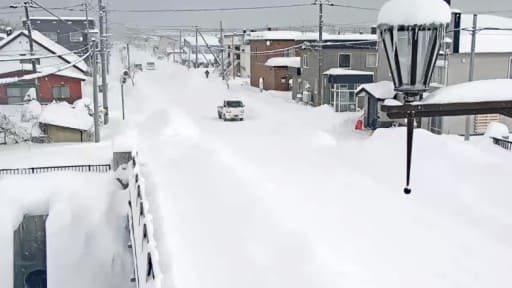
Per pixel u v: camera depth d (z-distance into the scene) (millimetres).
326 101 31250
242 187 11625
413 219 9133
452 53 21844
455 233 8398
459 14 21703
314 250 7688
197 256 7738
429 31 2205
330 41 33719
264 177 12570
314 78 32812
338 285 6602
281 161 14594
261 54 45031
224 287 6750
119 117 27562
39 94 29250
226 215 9633
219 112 27516
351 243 8008
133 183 11695
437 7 2197
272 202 10281
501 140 17516
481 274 6887
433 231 8523
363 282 6668
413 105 2307
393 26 2236
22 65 29922
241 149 16875
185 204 10461
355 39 33656
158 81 54500
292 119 26641
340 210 9719
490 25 26172
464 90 2334
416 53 2230
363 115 24234
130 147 15469
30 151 18828
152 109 31250
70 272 12844
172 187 11867
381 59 26891
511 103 2324
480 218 9047
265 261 7449
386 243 8016
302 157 15062
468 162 11797
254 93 41281
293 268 7148
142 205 8828
